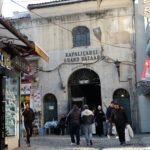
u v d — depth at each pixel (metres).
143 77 19.88
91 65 25.80
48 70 26.48
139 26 25.30
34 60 26.58
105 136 22.34
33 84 26.47
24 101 25.48
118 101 25.17
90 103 26.91
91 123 16.00
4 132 13.23
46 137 22.27
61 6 26.61
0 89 13.44
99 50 25.78
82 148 14.66
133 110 24.77
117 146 15.02
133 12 25.58
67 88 26.12
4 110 13.40
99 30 25.95
